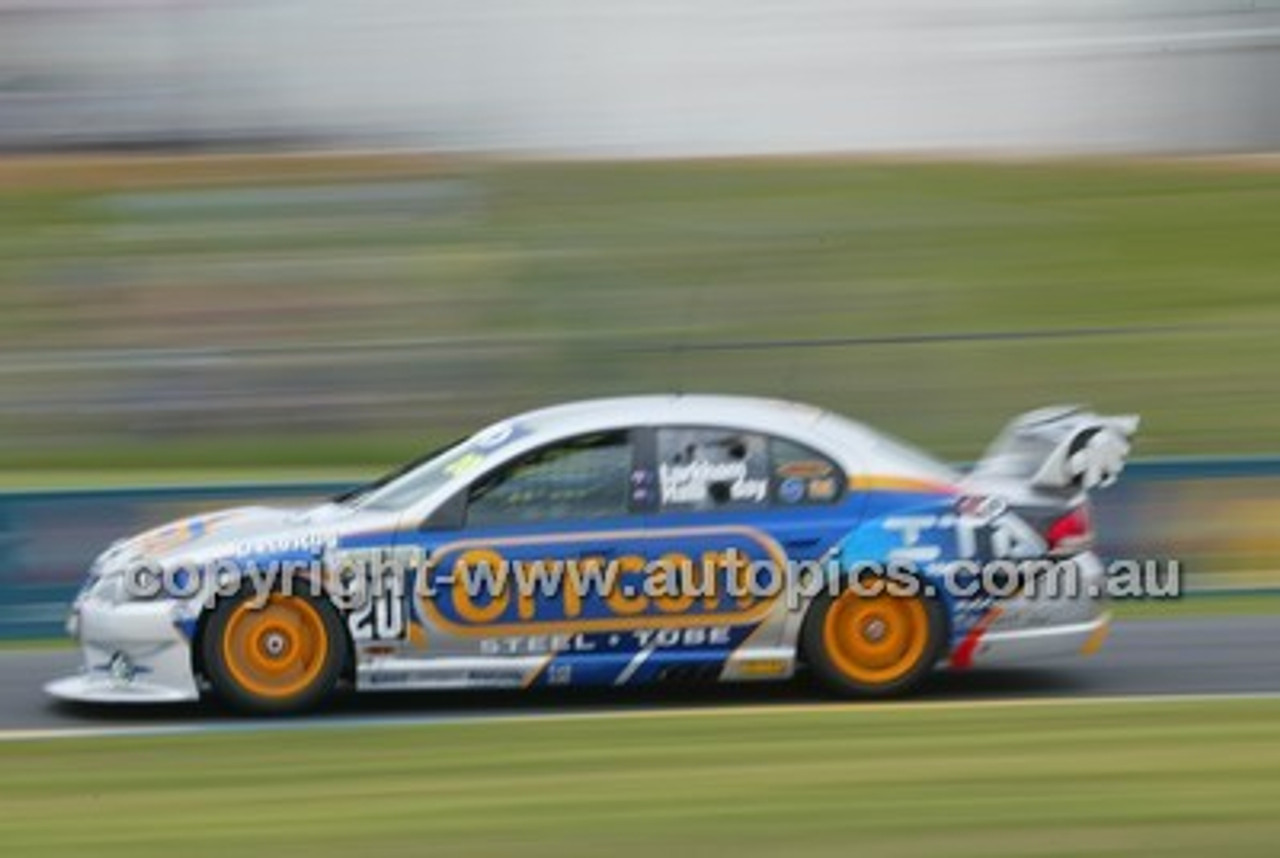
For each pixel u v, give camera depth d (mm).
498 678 24156
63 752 22391
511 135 91250
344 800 19484
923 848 17234
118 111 90875
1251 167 90312
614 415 24750
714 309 72688
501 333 70188
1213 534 35906
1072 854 17031
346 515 24516
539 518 24266
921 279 76250
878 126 93062
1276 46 93938
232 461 61000
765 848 17266
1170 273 77625
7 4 91812
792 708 24266
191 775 20938
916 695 25125
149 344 69125
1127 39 94875
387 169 87562
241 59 92625
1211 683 26500
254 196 83938
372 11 94625
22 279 75188
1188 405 64250
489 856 17109
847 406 63969
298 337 70250
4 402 65000
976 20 95938
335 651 24125
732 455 24594
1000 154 91500
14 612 33625
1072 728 22953
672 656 24312
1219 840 17469
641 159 89750
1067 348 69250
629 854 17109
